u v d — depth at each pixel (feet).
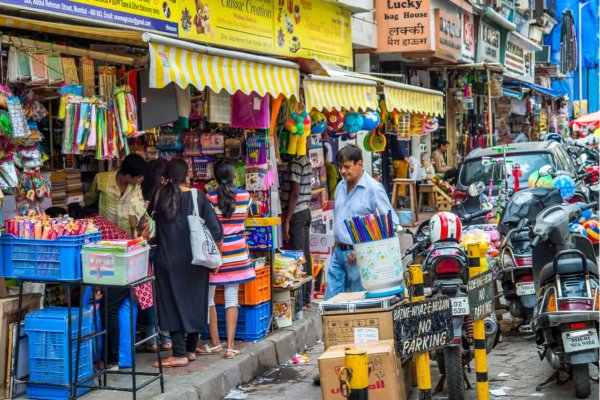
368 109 38.11
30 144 23.47
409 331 17.78
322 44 49.37
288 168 34.17
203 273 25.16
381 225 21.67
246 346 27.84
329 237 37.73
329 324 21.47
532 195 29.19
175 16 32.94
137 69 25.50
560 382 23.79
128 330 24.57
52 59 23.44
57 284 22.89
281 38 43.37
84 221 22.33
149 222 25.68
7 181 22.21
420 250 24.77
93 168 30.53
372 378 20.04
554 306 22.76
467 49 76.23
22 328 22.36
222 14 36.94
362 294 22.71
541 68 137.08
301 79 31.50
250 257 29.81
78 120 23.76
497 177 43.45
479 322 20.44
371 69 66.80
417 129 48.60
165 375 24.31
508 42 97.96
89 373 22.71
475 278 19.99
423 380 18.39
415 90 43.24
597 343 21.63
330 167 42.24
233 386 25.21
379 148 44.60
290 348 29.50
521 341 29.55
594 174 44.60
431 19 61.93
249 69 27.14
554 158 43.86
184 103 26.86
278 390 25.18
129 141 29.12
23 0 24.20
